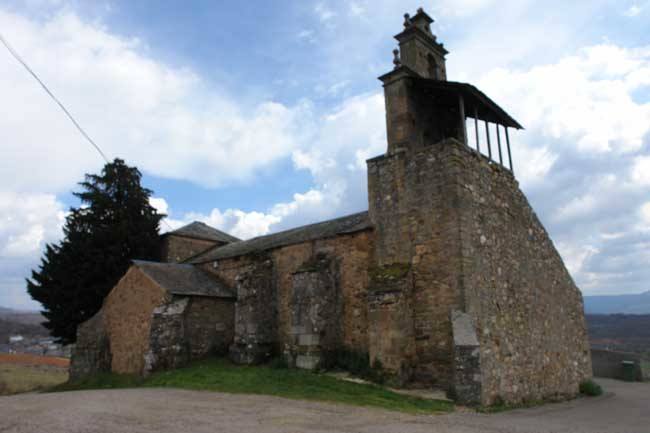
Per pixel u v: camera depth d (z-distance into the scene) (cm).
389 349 1527
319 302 1767
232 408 1157
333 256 1912
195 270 2566
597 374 3475
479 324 1506
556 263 2197
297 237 2245
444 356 1498
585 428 1078
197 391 1497
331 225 2227
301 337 1778
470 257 1552
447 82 1753
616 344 7612
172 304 2078
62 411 1117
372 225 1788
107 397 1380
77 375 2534
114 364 2394
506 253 1788
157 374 1933
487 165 1805
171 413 1084
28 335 9294
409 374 1532
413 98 1864
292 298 1841
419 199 1669
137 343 2238
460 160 1630
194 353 2103
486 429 972
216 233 3628
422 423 1009
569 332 2155
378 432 888
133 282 2372
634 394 2194
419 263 1622
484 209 1705
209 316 2203
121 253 3027
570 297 2253
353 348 1761
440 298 1542
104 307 2602
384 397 1332
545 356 1878
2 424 956
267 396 1358
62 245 3006
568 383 2012
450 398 1387
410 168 1719
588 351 2294
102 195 3141
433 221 1614
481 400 1322
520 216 1966
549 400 1792
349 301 1816
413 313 1595
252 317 2038
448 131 2050
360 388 1423
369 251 1788
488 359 1491
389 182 1769
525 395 1652
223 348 2214
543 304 1978
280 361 1852
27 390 2625
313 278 1795
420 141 1861
